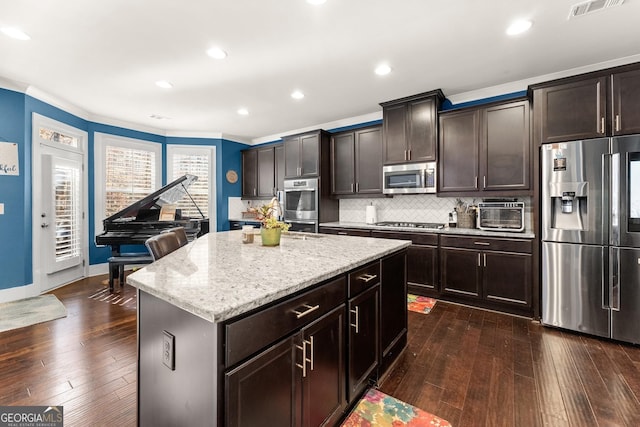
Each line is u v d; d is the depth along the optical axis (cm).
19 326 266
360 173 434
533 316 287
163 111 430
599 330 243
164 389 109
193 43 249
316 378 126
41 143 362
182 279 116
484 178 326
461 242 323
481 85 340
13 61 279
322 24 223
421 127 364
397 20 218
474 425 149
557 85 264
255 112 437
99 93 360
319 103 399
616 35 238
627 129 234
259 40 245
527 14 211
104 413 157
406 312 228
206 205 559
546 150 266
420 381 186
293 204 488
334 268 136
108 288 384
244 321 92
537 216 279
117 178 475
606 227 240
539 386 180
